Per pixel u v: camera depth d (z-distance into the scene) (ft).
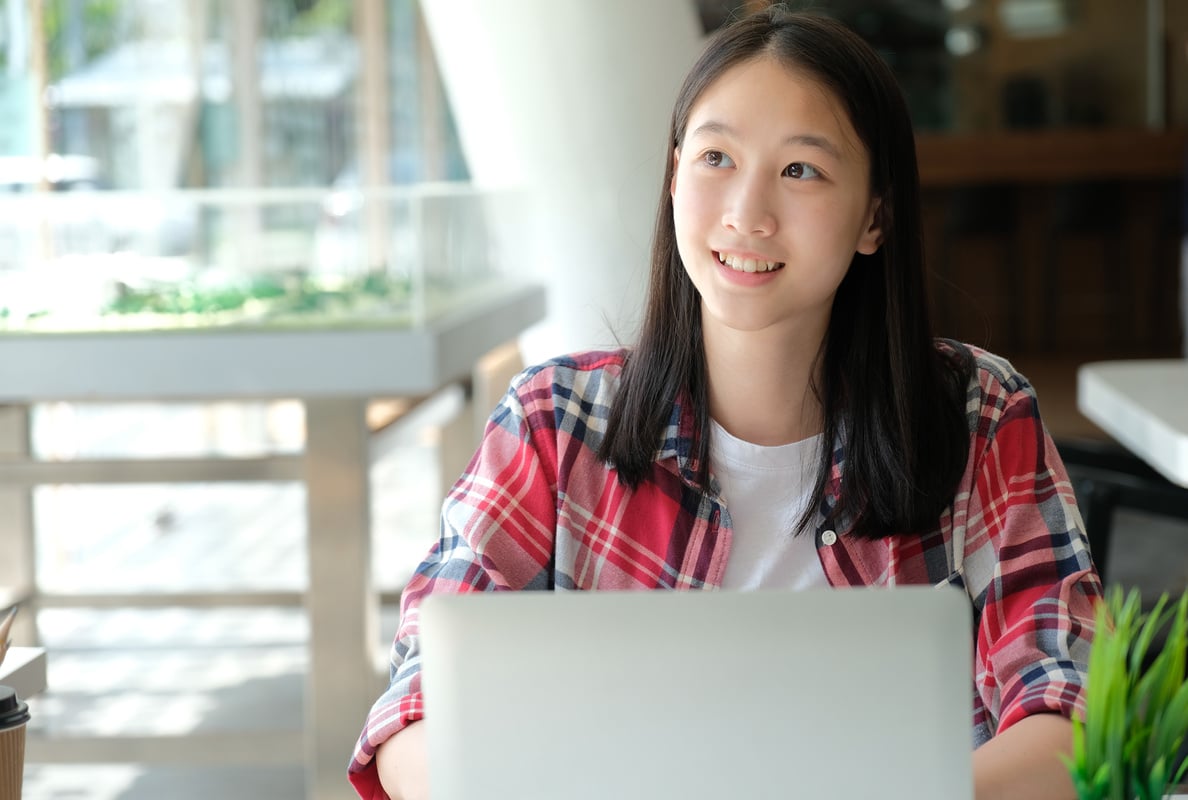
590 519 4.41
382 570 16.60
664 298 4.34
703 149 3.97
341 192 10.50
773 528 4.35
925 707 2.76
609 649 2.80
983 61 29.78
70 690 13.06
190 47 20.89
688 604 2.80
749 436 4.35
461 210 11.99
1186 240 20.16
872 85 4.00
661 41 15.14
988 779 3.50
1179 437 8.16
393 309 10.57
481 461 4.54
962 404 4.51
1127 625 2.74
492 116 15.64
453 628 2.83
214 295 10.49
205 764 10.92
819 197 3.90
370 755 3.89
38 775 11.14
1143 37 29.30
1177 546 15.81
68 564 17.42
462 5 15.17
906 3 29.81
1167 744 2.61
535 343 16.08
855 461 4.28
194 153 20.94
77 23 18.76
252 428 20.25
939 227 28.94
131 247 10.50
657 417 4.33
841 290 4.33
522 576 4.39
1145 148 27.68
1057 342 29.04
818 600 2.78
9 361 10.39
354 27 23.90
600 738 2.82
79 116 18.71
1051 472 4.49
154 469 10.23
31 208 10.53
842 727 2.78
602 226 15.49
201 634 15.07
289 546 18.34
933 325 4.38
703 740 2.80
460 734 2.85
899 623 2.76
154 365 10.37
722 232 3.93
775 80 3.92
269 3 22.34
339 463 10.22
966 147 27.99
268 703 12.64
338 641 10.14
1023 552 4.35
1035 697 3.76
